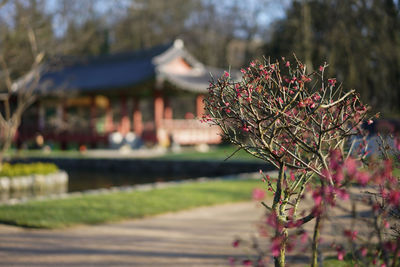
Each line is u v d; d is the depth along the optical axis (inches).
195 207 445.1
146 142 1339.8
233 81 144.3
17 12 752.3
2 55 714.2
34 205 443.8
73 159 1087.6
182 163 956.0
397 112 834.2
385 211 114.7
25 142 1441.9
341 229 120.6
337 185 115.2
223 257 267.7
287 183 154.6
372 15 884.0
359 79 854.5
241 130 148.1
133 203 454.9
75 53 1628.9
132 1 2763.3
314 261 142.4
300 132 150.6
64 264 260.5
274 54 986.1
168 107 1403.8
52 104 1423.5
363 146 153.1
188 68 1413.6
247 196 496.1
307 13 958.4
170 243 307.3
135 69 1357.0
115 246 301.1
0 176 689.6
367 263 118.0
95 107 1358.3
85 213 409.1
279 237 126.4
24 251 289.9
